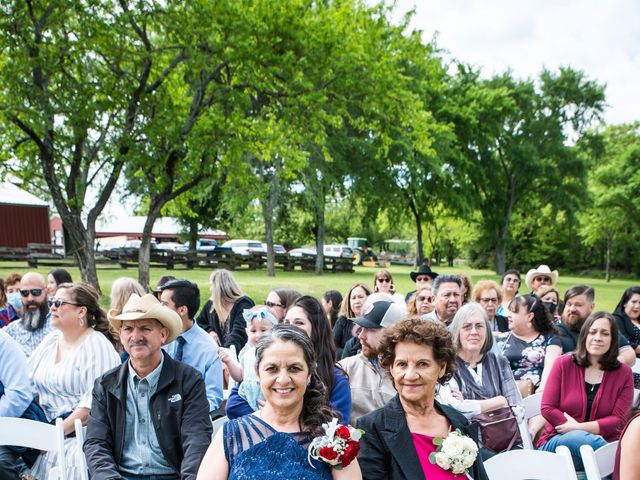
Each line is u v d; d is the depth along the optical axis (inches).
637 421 111.3
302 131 673.6
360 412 159.5
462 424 115.5
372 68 663.1
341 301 307.6
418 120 751.1
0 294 271.4
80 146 586.2
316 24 619.8
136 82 642.8
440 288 233.5
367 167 1290.6
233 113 617.6
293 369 101.6
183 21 576.7
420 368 113.4
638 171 1610.5
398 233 3144.7
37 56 526.6
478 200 1625.2
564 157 1637.6
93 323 173.8
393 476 110.9
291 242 2174.0
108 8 566.6
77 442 138.5
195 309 187.6
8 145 591.2
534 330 231.3
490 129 1503.4
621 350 226.7
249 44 578.2
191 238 1579.7
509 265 2185.0
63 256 1107.3
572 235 2078.0
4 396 155.0
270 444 98.2
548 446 168.1
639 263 1942.7
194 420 134.1
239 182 707.4
